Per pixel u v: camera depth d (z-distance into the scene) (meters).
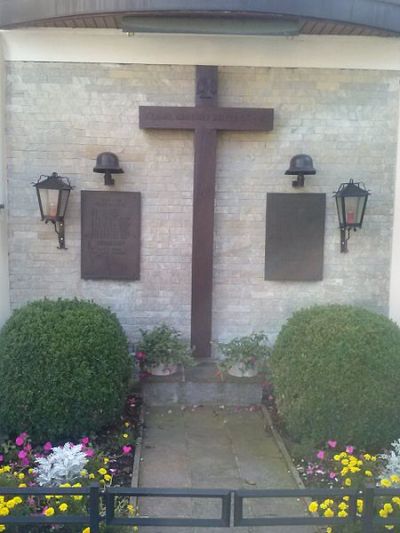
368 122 5.92
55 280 5.96
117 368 4.79
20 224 5.89
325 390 4.43
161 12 4.72
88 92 5.79
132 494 3.10
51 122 5.80
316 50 5.80
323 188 5.98
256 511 3.85
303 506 3.92
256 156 5.94
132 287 6.02
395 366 4.46
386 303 6.08
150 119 5.73
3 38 5.66
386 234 6.04
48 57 5.72
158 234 5.97
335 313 4.84
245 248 6.02
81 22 5.45
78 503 3.46
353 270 6.06
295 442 4.83
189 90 5.83
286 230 5.98
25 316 4.80
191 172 5.92
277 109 5.89
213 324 6.09
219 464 4.50
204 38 5.73
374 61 5.84
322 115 5.91
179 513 3.83
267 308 6.07
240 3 4.66
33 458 4.32
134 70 5.79
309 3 4.78
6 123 5.77
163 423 5.20
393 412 4.42
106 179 5.78
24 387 4.50
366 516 3.11
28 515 3.32
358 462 4.07
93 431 4.74
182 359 5.57
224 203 5.98
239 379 5.56
